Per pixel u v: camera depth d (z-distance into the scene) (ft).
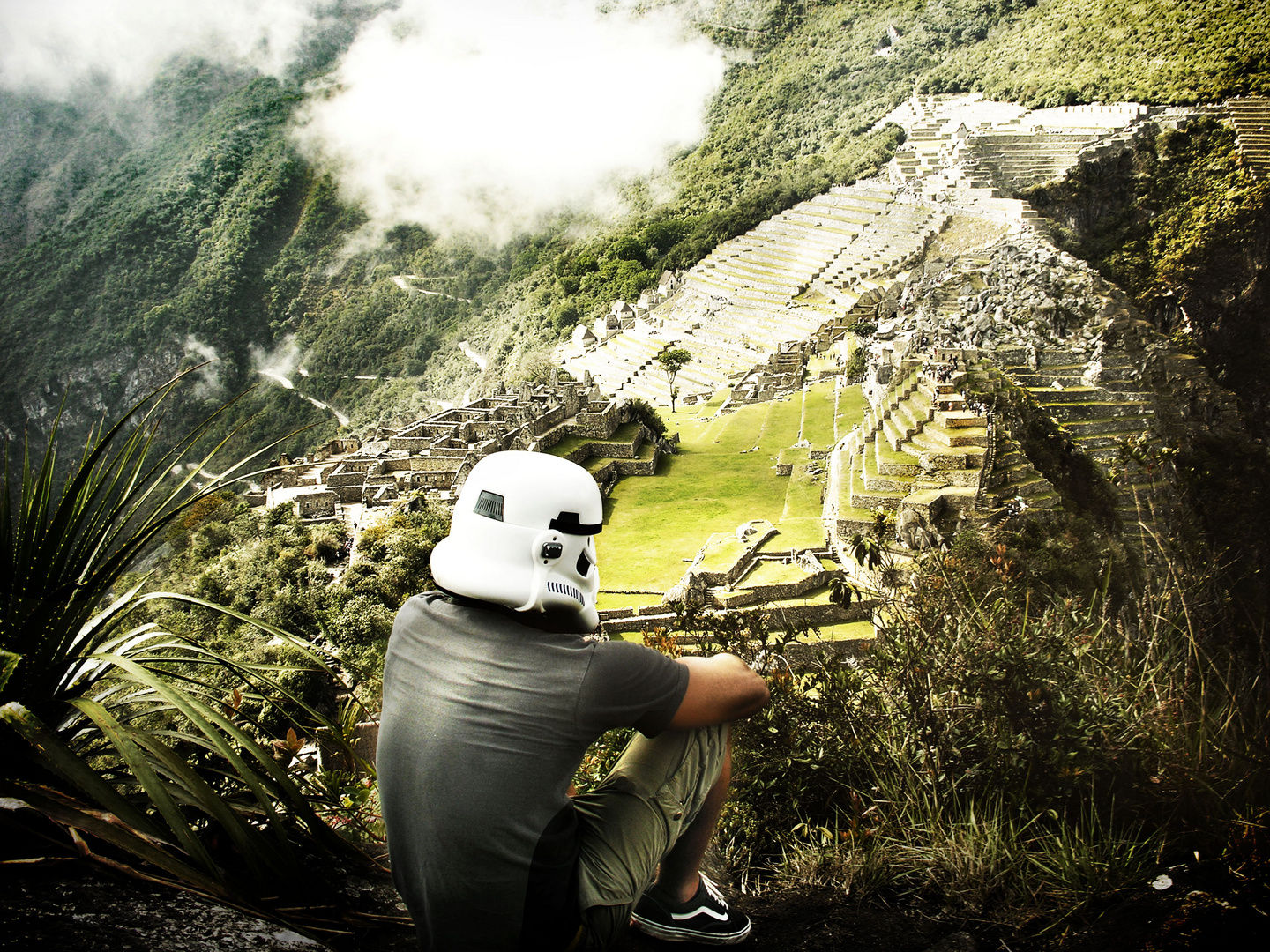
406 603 10.05
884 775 14.28
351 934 10.53
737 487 154.92
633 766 10.33
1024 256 194.18
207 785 9.84
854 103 563.48
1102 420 127.75
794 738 14.94
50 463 10.23
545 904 8.86
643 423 184.85
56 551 10.01
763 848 14.49
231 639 69.05
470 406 184.44
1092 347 140.87
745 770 14.85
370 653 87.10
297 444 479.82
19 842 9.08
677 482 160.86
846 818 14.11
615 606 103.14
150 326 551.18
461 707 8.89
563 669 9.00
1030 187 282.15
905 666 14.64
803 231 387.55
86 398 467.11
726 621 16.62
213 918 8.88
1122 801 13.07
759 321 309.83
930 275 247.50
